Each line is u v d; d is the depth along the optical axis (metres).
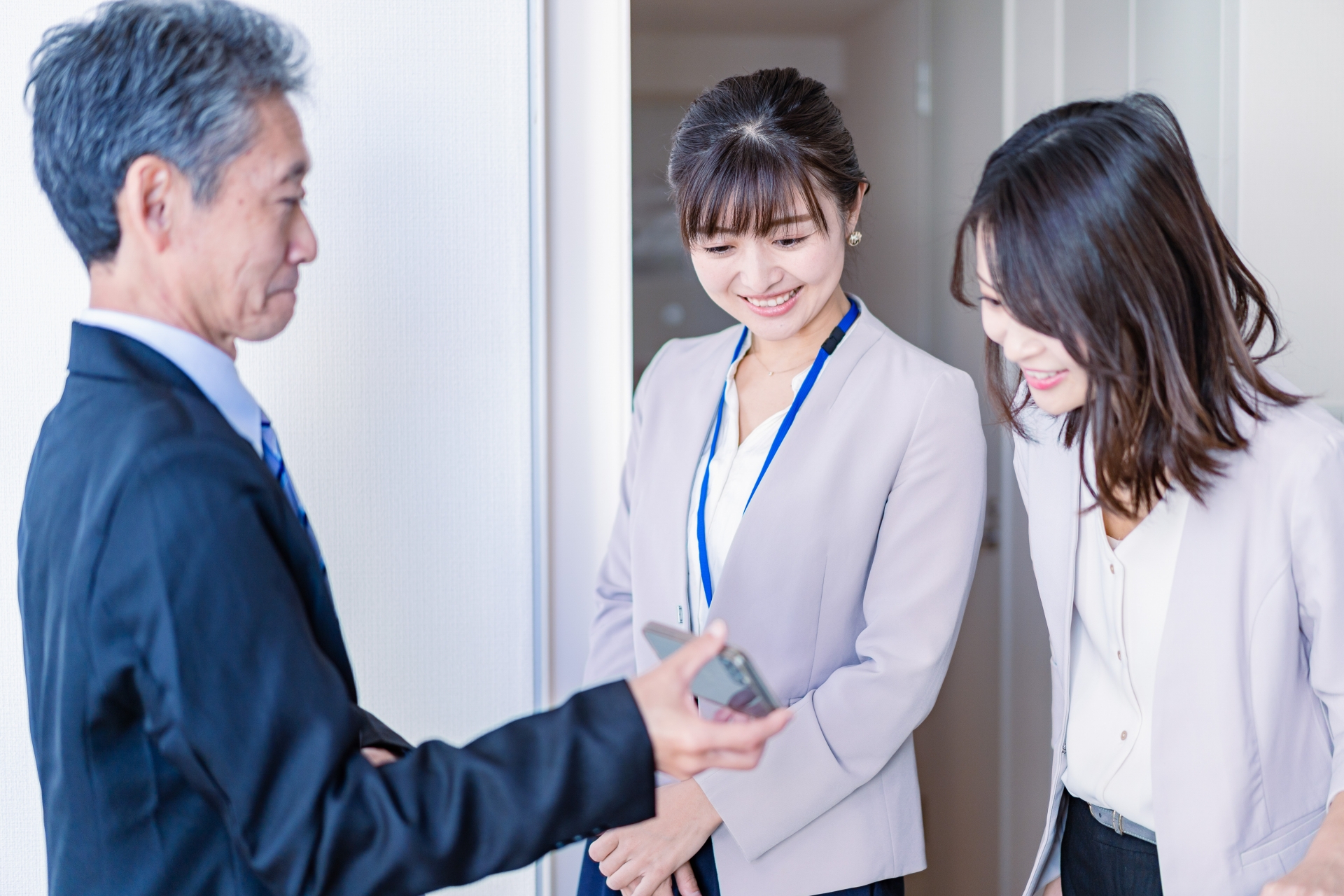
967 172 2.09
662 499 1.25
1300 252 1.63
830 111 1.13
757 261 1.12
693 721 0.69
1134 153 0.83
